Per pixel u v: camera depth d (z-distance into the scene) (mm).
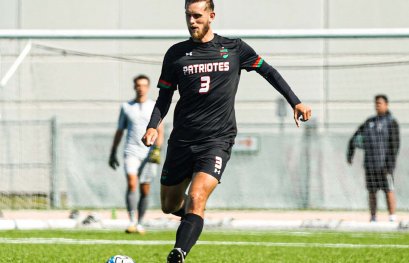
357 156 53375
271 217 49094
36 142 52688
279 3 61344
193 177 19391
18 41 50094
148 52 58312
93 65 56062
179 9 61594
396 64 48312
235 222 42344
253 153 54438
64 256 26234
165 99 20250
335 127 55031
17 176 52344
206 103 19750
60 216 47312
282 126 55094
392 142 43375
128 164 36625
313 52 58875
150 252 27891
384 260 25875
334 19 61438
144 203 36812
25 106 52469
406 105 53219
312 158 54312
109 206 53031
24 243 31188
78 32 41250
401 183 52688
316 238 35469
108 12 61594
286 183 54219
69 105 54719
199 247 30266
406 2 61344
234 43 20234
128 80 57062
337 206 53656
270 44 59062
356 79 55500
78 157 53281
